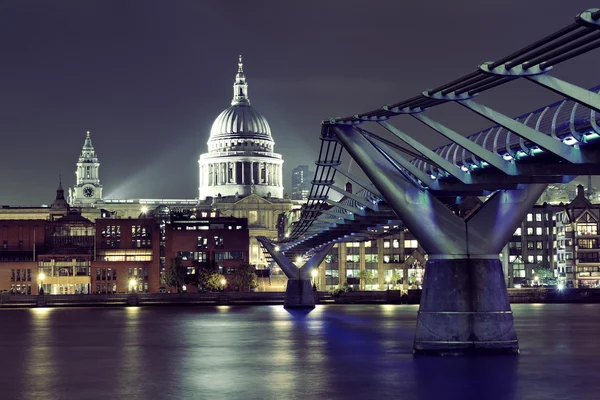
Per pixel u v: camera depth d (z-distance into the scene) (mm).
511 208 79750
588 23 42312
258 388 76812
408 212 79750
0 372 90750
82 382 82625
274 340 124188
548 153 65188
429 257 81625
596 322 156875
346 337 126375
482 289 80250
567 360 92312
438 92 63312
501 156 70562
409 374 78438
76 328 155000
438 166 74875
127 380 83500
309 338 126375
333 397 71250
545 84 53031
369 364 90812
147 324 163625
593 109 52750
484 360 80938
